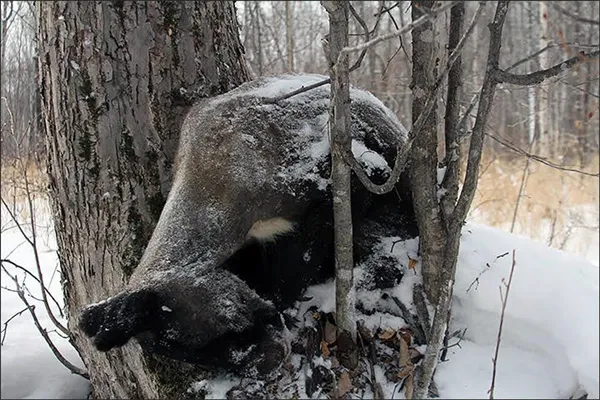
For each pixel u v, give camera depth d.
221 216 2.54
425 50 2.54
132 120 2.82
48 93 2.88
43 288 3.27
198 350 2.41
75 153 2.83
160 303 2.36
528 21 16.39
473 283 2.86
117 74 2.79
